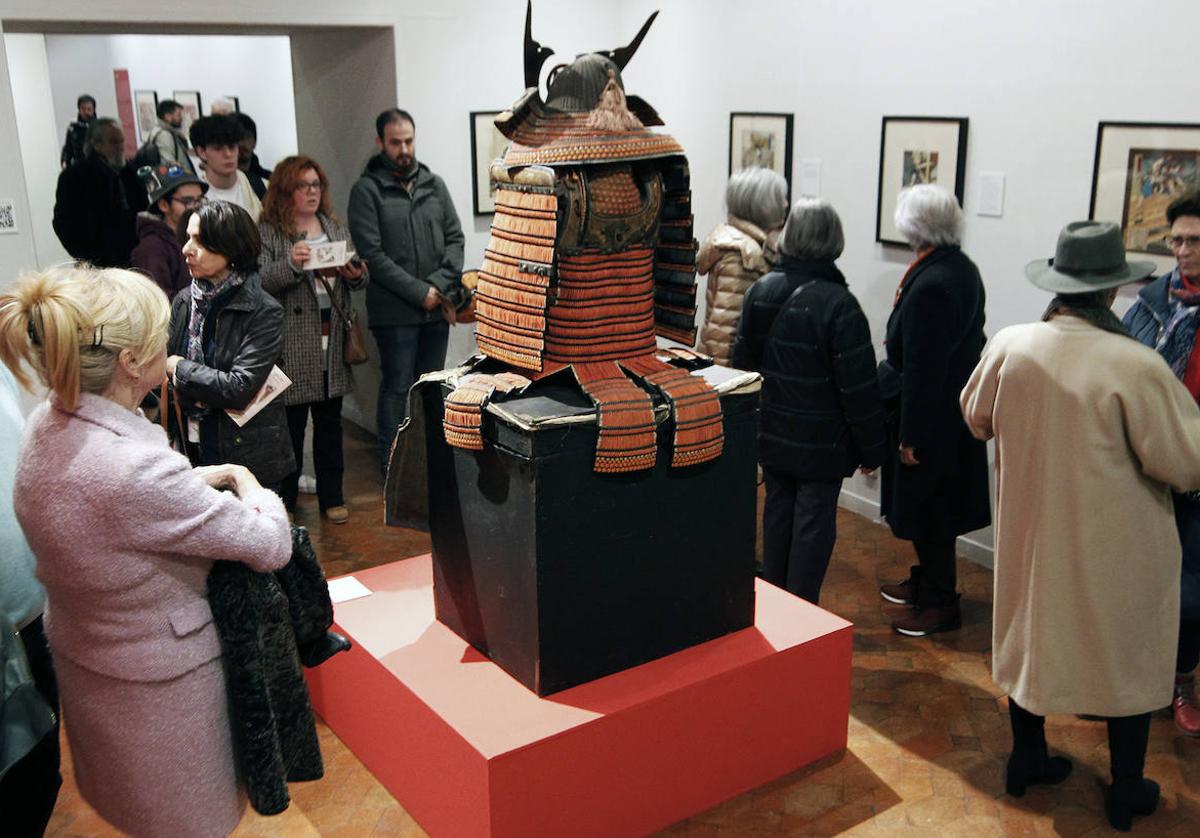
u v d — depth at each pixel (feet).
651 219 8.46
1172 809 9.29
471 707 8.41
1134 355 8.04
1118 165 11.98
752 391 8.96
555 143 7.97
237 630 6.34
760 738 9.44
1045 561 8.50
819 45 15.62
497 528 8.51
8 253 14.69
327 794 9.54
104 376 5.98
